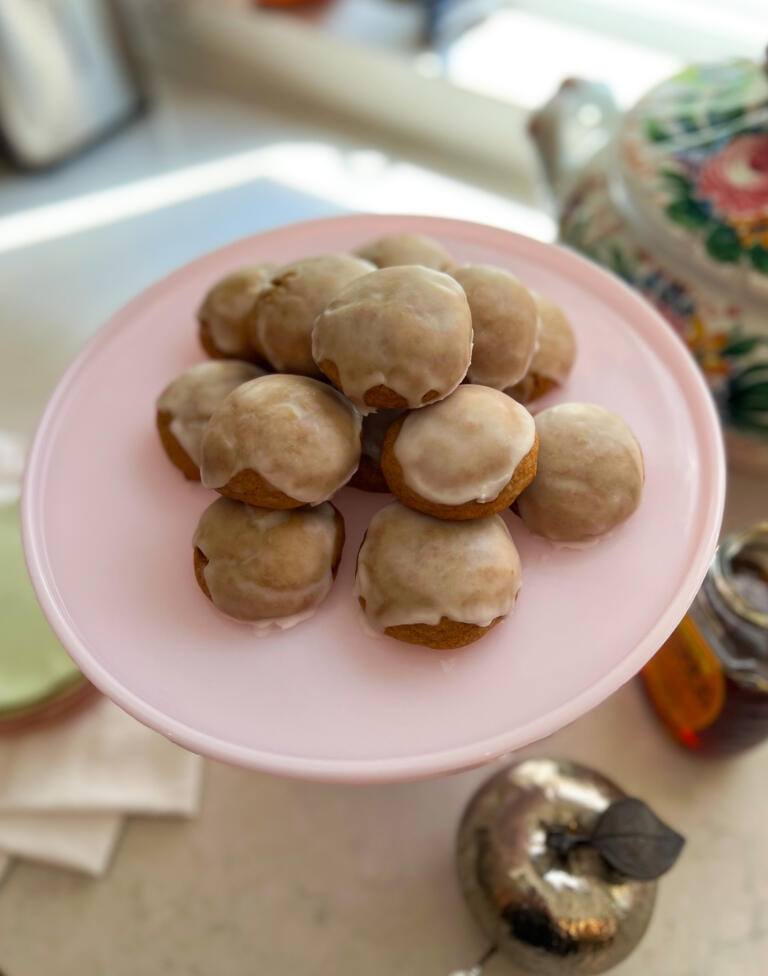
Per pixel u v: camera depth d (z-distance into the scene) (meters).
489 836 0.36
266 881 0.40
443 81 0.66
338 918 0.39
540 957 0.34
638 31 0.65
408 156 0.70
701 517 0.28
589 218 0.42
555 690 0.25
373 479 0.28
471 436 0.24
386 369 0.24
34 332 0.60
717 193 0.38
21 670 0.42
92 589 0.28
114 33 0.69
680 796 0.41
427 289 0.25
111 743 0.42
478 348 0.27
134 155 0.72
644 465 0.29
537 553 0.28
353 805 0.42
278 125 0.74
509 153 0.67
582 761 0.42
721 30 0.63
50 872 0.40
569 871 0.34
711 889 0.39
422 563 0.25
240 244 0.36
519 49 0.66
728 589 0.35
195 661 0.26
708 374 0.40
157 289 0.35
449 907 0.39
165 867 0.40
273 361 0.28
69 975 0.38
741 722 0.37
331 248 0.36
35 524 0.29
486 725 0.24
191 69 0.78
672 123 0.40
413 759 0.23
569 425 0.28
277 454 0.25
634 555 0.28
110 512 0.30
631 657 0.25
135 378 0.33
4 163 0.72
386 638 0.26
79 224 0.67
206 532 0.27
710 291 0.38
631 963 0.38
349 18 0.70
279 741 0.24
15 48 0.62
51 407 0.32
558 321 0.31
